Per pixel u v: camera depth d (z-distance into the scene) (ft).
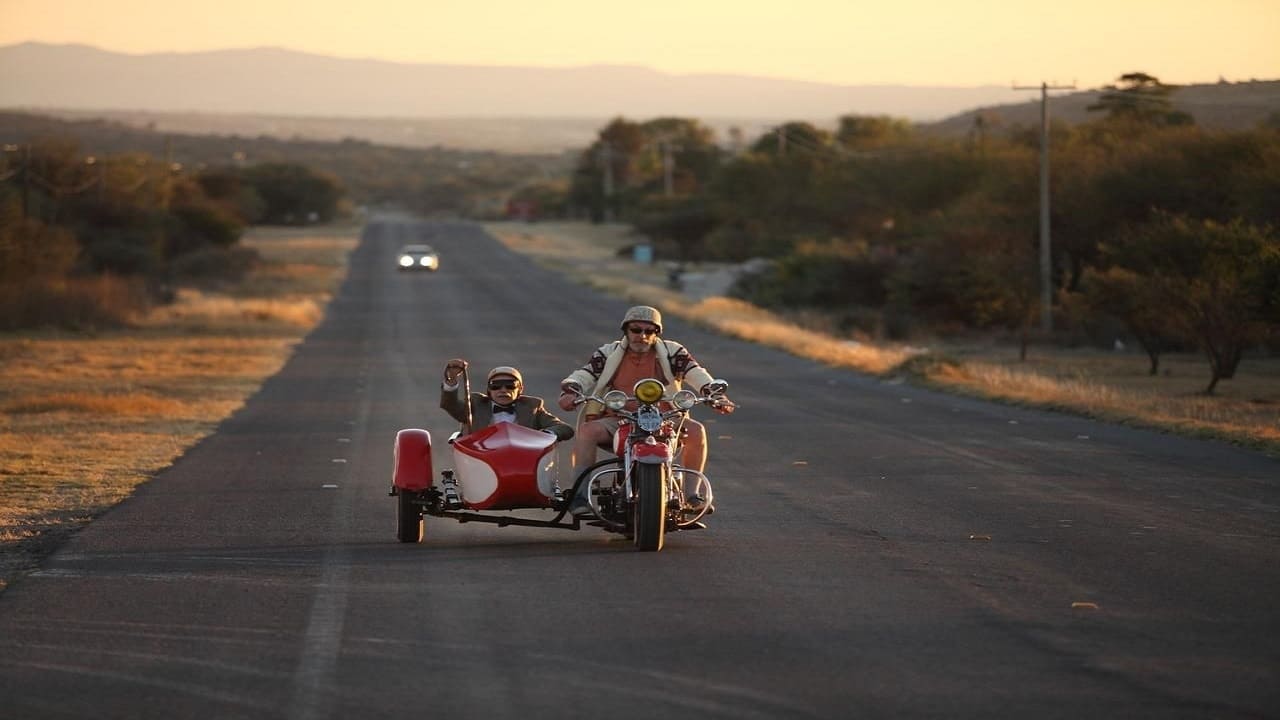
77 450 115.75
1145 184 334.65
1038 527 73.87
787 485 93.25
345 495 90.33
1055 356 291.17
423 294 499.92
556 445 70.44
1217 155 332.60
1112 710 39.50
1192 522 75.20
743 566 62.49
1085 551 66.08
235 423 144.77
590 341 313.73
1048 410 153.07
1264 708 39.63
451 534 73.46
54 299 337.93
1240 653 45.88
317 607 54.39
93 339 301.63
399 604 54.90
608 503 68.69
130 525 77.00
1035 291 334.03
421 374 222.48
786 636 48.65
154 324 345.31
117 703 41.22
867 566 62.39
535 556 65.92
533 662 45.42
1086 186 345.72
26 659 46.39
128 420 144.87
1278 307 202.80
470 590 57.52
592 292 513.86
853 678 43.04
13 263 362.53
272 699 41.57
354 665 45.39
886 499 85.87
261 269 613.11
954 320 368.07
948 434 128.06
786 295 443.32
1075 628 49.67
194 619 52.37
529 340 315.99
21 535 73.41
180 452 116.67
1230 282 209.87
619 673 43.91
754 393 180.96
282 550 68.44
